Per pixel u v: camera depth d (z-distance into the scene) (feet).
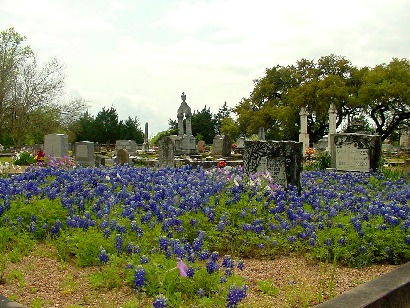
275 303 15.47
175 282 15.55
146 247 19.94
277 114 178.70
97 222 23.67
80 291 16.37
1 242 21.95
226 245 22.00
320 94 162.40
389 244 20.81
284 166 34.37
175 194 28.07
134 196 26.73
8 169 68.08
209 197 26.99
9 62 146.10
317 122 183.73
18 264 19.58
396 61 161.48
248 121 198.70
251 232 22.38
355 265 20.21
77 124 173.06
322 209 26.63
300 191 34.32
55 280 17.60
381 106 159.74
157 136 216.74
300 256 21.50
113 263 17.69
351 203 27.58
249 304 15.07
